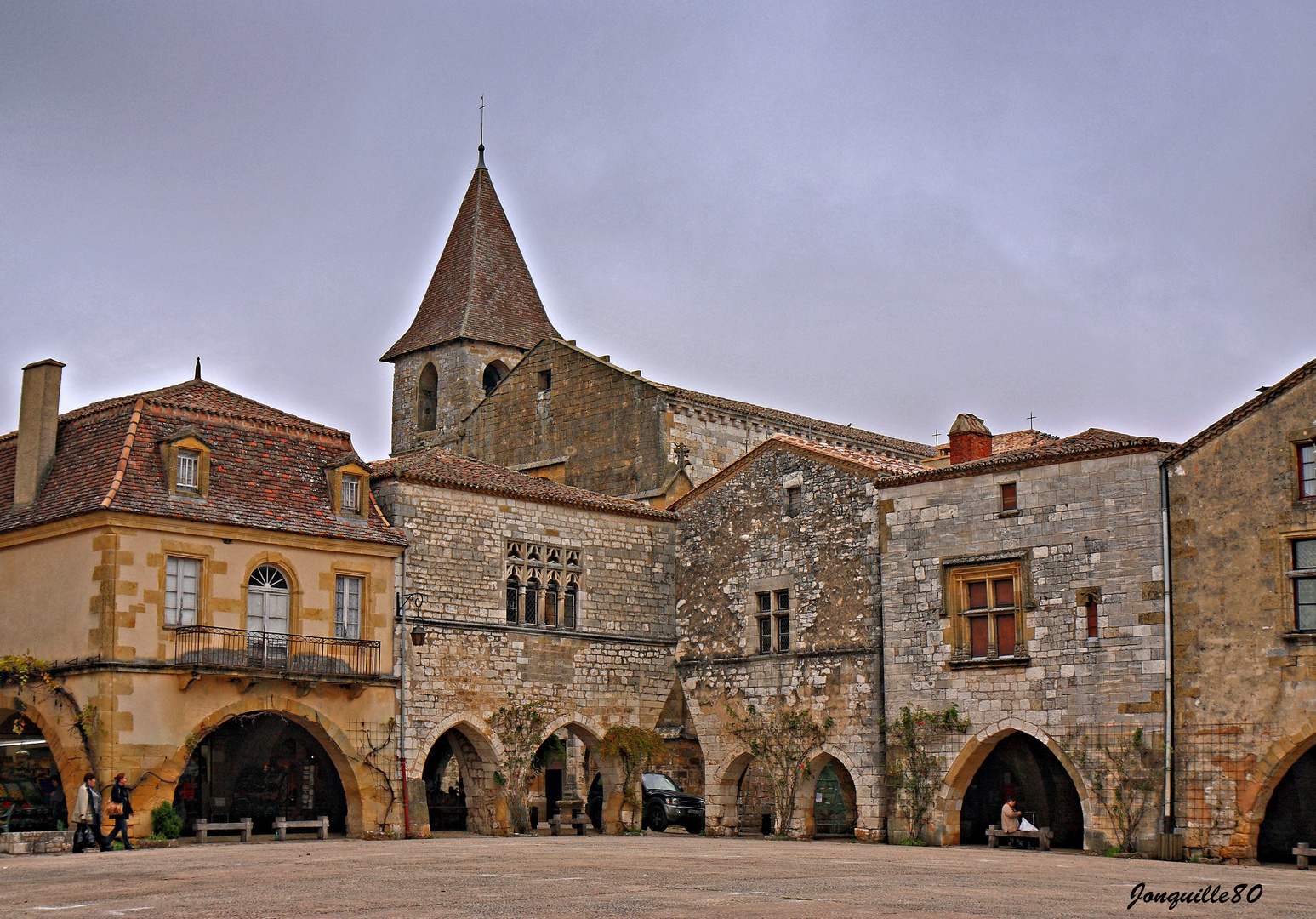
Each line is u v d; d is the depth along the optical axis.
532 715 38.62
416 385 61.81
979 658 35.03
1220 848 30.39
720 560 41.47
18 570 34.00
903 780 35.69
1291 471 30.50
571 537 40.50
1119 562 32.84
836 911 16.81
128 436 33.38
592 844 31.88
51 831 30.27
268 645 33.84
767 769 38.97
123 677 31.53
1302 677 29.78
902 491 36.97
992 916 16.48
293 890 19.45
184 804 35.00
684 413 48.19
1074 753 32.88
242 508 34.16
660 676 41.69
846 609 37.88
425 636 36.84
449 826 39.78
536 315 63.16
